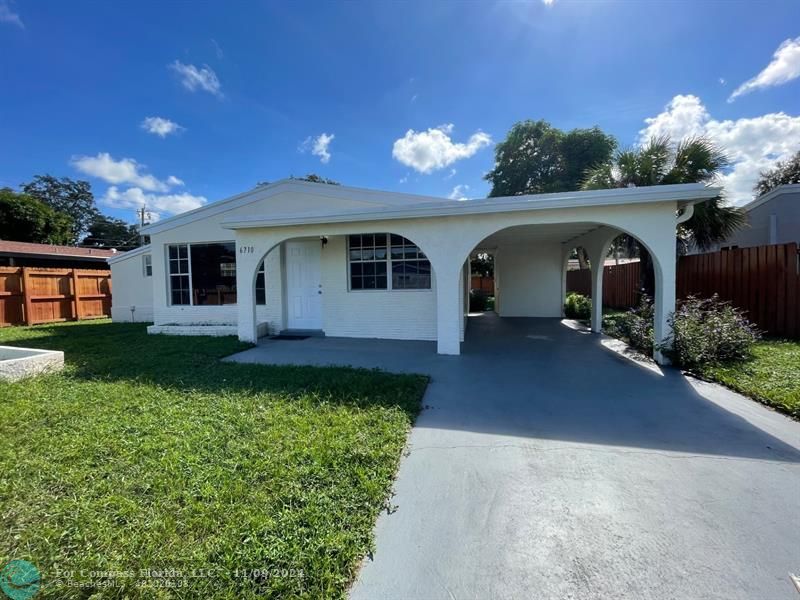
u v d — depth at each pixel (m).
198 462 2.88
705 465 2.90
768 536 2.10
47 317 12.80
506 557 1.98
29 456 3.00
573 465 2.93
